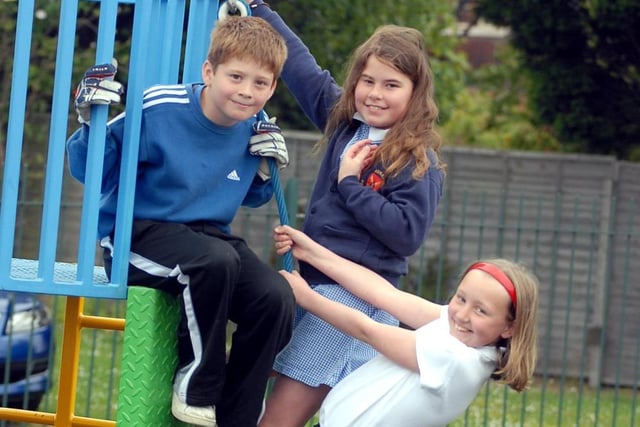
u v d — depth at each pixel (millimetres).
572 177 21688
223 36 6633
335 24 23266
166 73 7836
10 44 24188
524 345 6871
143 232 6820
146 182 6906
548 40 22328
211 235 6906
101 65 6594
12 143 6730
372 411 6961
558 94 22812
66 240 22203
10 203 6711
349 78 7500
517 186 21875
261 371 6805
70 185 22281
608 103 22844
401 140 7215
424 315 7176
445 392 6848
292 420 7297
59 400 8477
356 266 7211
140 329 6621
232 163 7000
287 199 15156
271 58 6609
